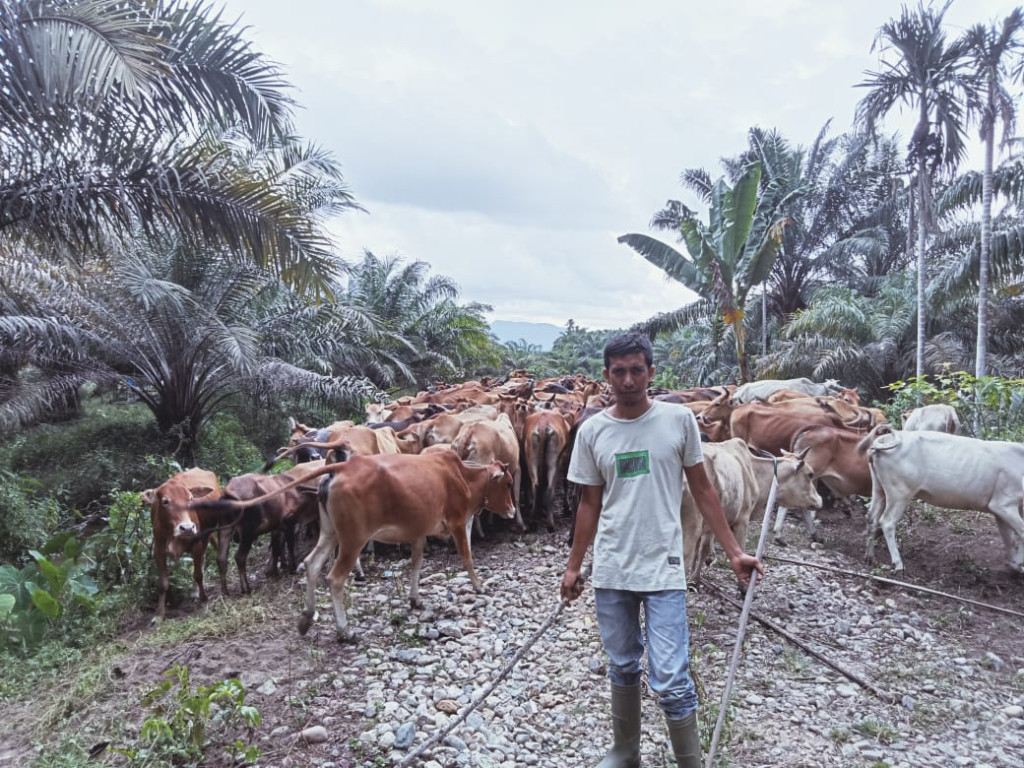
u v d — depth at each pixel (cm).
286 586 670
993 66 1273
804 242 2655
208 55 725
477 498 633
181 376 1230
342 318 1461
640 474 328
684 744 313
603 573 334
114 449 1207
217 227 757
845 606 612
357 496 528
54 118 623
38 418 1237
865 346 1867
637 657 348
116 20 595
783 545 764
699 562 624
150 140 706
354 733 417
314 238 790
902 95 1359
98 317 1120
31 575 594
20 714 446
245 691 424
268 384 1301
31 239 723
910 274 1980
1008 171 1414
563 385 1669
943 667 509
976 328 1806
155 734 381
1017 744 416
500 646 530
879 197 2633
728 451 621
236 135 1128
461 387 1372
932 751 407
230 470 1240
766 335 2614
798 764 389
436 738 397
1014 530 669
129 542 661
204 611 610
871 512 719
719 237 1862
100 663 506
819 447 761
